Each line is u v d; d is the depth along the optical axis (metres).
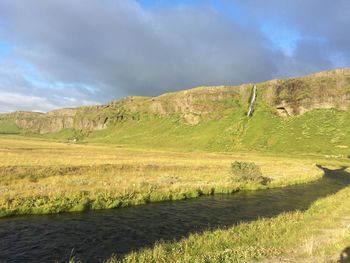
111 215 26.91
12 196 27.86
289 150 184.12
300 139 196.12
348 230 18.73
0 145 103.31
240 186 43.41
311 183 52.78
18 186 32.28
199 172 53.78
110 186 34.69
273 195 39.53
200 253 15.91
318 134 197.50
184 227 23.95
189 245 17.66
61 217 25.61
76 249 18.72
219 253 15.07
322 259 13.79
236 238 18.45
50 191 30.38
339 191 41.53
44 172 41.12
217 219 26.70
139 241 20.42
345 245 15.90
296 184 50.94
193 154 121.81
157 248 16.66
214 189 40.31
